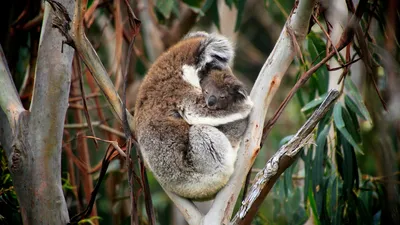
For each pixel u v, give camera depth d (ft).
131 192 26.96
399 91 31.89
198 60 34.30
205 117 31.83
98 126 47.29
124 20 55.06
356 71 46.26
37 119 29.27
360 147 39.06
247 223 25.77
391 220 39.83
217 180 29.91
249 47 76.74
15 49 43.52
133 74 55.83
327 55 29.60
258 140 28.19
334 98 25.03
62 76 29.35
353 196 38.78
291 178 40.06
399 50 37.24
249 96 30.40
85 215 29.89
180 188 30.30
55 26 26.86
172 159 30.66
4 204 38.01
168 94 32.99
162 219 55.52
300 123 54.13
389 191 39.42
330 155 40.47
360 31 30.32
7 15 42.39
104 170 29.07
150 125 31.68
